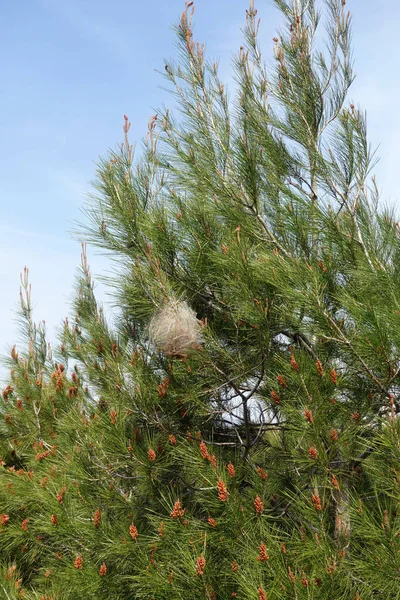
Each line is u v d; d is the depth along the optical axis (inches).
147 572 131.5
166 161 188.9
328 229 155.1
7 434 217.8
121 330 185.3
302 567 125.6
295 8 191.8
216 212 166.1
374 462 135.6
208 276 164.6
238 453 166.6
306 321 144.7
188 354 148.6
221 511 131.9
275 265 145.0
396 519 123.2
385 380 136.9
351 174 166.4
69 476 158.6
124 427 151.4
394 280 141.7
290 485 169.9
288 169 173.0
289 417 143.6
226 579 133.3
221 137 175.0
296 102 171.8
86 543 145.3
